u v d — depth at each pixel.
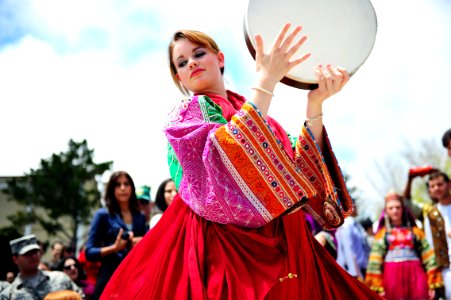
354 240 7.84
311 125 2.54
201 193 2.28
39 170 33.75
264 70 2.32
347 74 2.49
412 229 7.09
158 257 2.43
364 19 2.63
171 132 2.36
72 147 34.56
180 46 2.62
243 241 2.32
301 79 2.53
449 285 6.67
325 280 2.48
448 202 6.94
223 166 2.23
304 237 2.45
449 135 6.94
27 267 5.57
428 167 7.99
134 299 2.42
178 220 2.47
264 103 2.29
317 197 2.53
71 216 33.31
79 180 33.50
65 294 4.19
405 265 6.95
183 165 2.31
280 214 2.25
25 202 33.06
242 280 2.25
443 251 6.76
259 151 2.22
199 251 2.33
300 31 2.57
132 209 5.68
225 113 2.48
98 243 5.39
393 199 7.17
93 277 6.98
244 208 2.22
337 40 2.60
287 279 2.30
